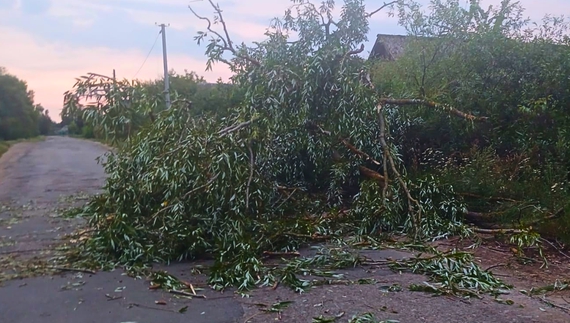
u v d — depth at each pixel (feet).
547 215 22.12
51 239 24.35
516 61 29.76
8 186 46.47
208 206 21.94
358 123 25.63
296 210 25.91
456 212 24.03
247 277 16.89
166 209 21.40
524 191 24.68
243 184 22.56
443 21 33.22
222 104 32.99
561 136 26.94
